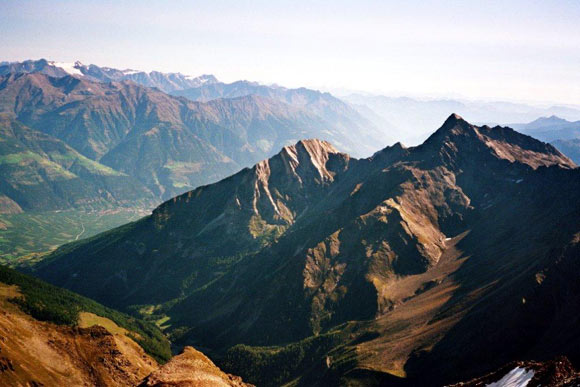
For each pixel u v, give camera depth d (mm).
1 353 143625
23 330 165250
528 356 175250
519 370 94062
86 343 176000
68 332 177750
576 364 156000
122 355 179000
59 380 152250
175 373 114625
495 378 98188
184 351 132000
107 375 166125
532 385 85000
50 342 167750
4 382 136875
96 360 170250
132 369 175375
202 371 119938
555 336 178375
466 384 103312
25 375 143875
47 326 176875
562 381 80125
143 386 108125
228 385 118812
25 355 152500
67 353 166625
